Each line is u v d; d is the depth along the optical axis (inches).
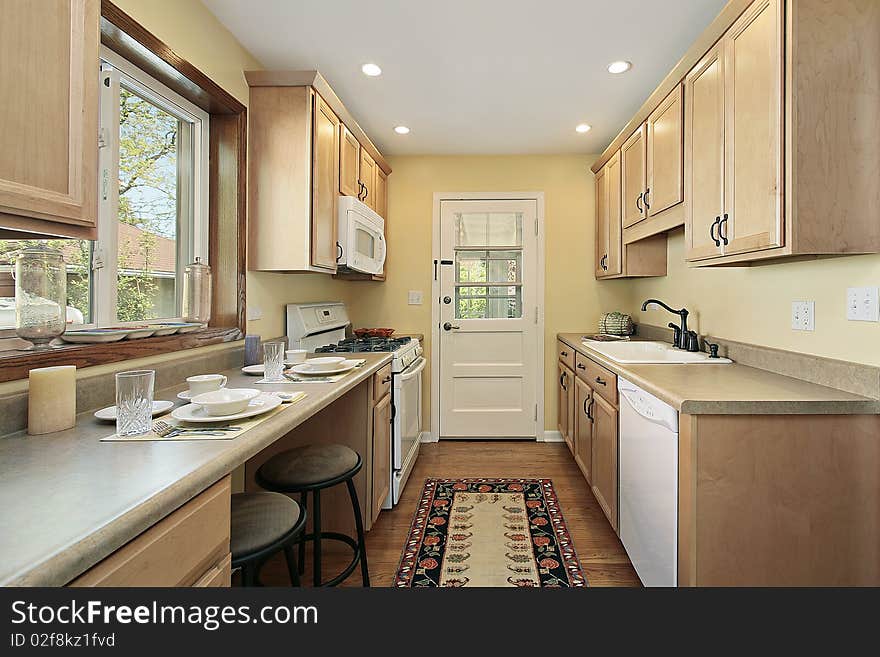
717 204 70.4
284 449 90.9
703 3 75.8
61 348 51.9
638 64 95.4
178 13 70.5
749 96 61.9
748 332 82.8
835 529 54.3
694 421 54.1
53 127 37.1
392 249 156.9
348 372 77.6
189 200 84.7
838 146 54.5
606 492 91.4
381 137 138.4
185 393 57.7
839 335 61.2
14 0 34.0
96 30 40.9
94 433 43.4
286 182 90.0
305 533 82.3
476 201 155.8
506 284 156.6
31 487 30.5
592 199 153.6
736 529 54.2
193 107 82.4
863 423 54.3
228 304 87.4
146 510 28.0
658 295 126.9
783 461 54.1
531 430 157.2
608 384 89.4
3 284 52.0
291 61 94.3
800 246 54.6
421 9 77.4
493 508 104.2
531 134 135.6
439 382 157.3
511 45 88.5
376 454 92.6
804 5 54.6
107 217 64.3
